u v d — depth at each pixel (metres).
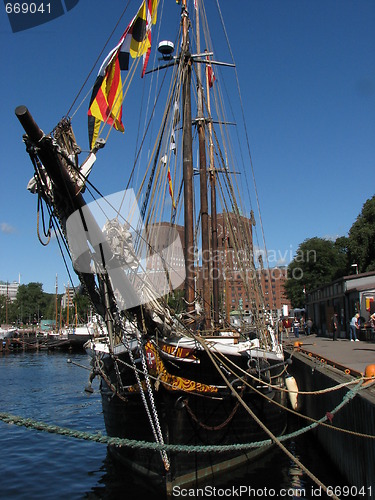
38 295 153.12
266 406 12.59
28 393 28.47
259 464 11.93
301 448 13.85
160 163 14.68
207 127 21.30
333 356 17.11
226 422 10.74
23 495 10.31
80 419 20.06
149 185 14.39
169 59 16.77
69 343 70.75
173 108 15.56
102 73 10.28
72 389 30.20
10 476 11.84
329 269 68.31
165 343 9.66
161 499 9.70
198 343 9.95
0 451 14.69
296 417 19.50
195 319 12.01
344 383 10.45
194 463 10.19
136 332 10.04
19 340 77.94
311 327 44.75
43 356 63.75
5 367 47.12
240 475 11.02
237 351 10.89
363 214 55.25
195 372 10.06
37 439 16.42
